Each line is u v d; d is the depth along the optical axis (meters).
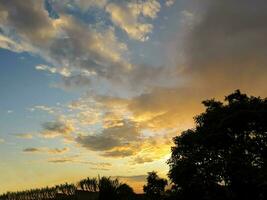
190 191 45.59
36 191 99.00
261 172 40.69
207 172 44.62
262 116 44.00
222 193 42.88
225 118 45.34
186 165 46.50
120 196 40.41
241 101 49.34
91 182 52.88
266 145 44.31
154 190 63.22
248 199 41.28
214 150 46.47
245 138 45.75
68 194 74.94
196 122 50.91
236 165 42.84
